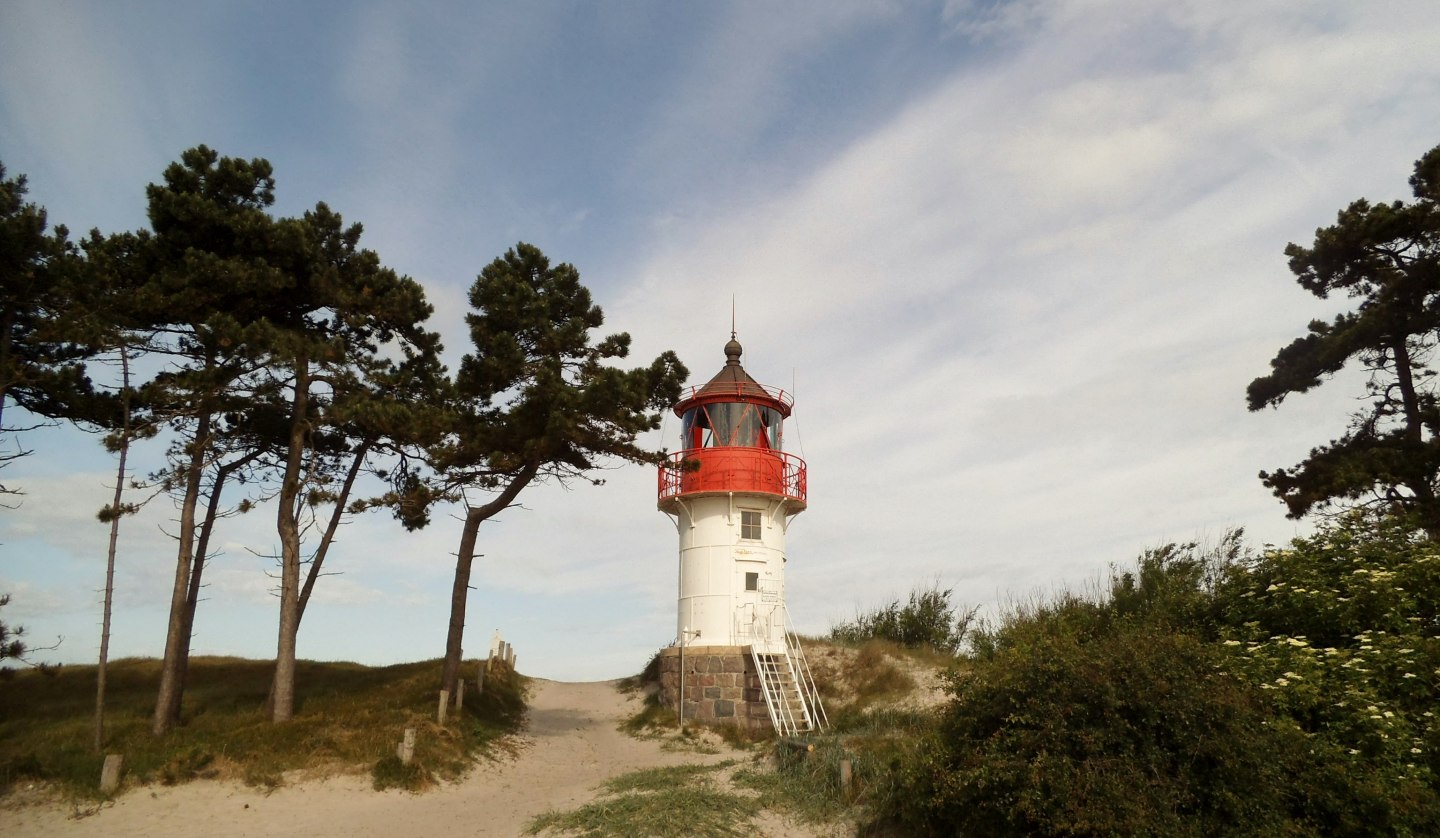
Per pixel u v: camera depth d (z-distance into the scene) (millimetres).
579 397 23781
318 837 16062
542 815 17203
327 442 27000
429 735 21828
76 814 16750
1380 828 10484
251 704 24875
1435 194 23703
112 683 29219
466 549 26094
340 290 23344
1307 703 12508
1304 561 16125
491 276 25266
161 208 22000
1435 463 22688
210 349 22000
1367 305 25828
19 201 21734
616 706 34219
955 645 36344
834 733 23031
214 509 25734
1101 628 20719
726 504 29812
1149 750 11336
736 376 31531
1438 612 14211
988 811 11938
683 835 14875
